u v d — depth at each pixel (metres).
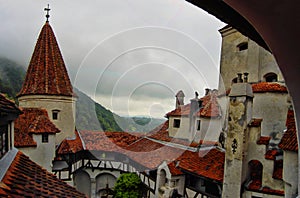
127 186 13.29
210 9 1.85
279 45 1.55
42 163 14.34
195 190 10.98
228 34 13.41
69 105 17.30
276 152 8.98
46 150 14.51
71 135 17.14
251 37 2.07
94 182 16.47
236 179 9.41
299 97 1.72
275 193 8.50
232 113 9.92
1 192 4.20
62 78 17.75
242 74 11.01
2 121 5.73
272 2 1.31
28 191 4.90
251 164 9.79
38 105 16.73
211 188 10.73
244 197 9.30
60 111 16.98
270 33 1.51
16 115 6.62
